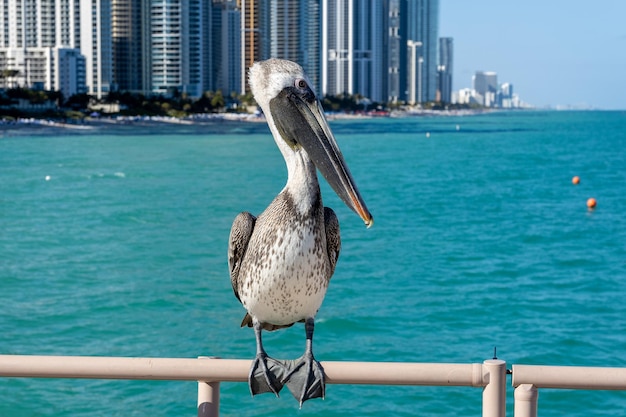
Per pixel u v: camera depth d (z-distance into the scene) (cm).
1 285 2144
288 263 414
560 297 1980
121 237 3045
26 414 1177
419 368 366
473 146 10119
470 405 1205
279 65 431
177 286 2114
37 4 18225
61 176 5781
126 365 365
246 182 5372
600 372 357
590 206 4053
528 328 1678
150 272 2319
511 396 1199
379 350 1537
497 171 6372
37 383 1284
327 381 377
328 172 414
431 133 14100
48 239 3003
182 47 19900
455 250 2681
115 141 10725
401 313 1798
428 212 3819
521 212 3856
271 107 429
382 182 5409
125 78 19912
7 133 12556
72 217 3669
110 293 2033
